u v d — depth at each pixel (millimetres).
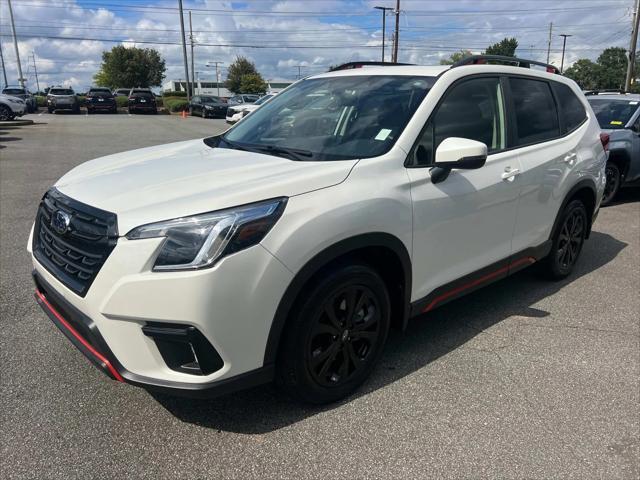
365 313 2914
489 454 2514
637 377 3217
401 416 2783
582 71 81250
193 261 2227
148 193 2490
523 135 3924
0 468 2338
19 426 2623
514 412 2840
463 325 3885
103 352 2387
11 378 3035
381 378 3143
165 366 2359
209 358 2324
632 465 2463
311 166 2750
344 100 3484
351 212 2604
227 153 3244
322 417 2760
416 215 2959
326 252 2525
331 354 2762
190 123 28141
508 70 3895
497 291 4570
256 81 79188
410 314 3164
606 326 3902
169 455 2455
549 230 4301
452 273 3367
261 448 2518
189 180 2629
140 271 2238
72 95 36125
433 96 3213
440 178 3080
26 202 7398
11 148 14109
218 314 2258
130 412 2760
